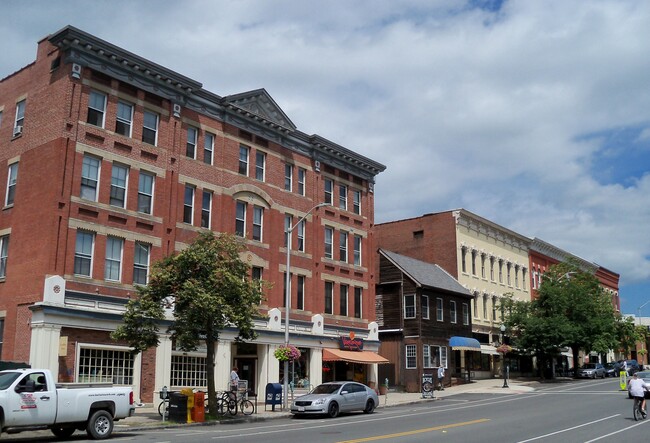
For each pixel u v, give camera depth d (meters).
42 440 19.12
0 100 31.80
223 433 21.00
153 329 26.11
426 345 49.47
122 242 29.81
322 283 41.44
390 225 62.31
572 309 59.31
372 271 46.19
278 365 36.91
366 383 44.38
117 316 28.31
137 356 29.14
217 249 27.61
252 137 37.78
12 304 27.55
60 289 26.66
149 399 29.52
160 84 32.34
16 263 28.00
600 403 33.62
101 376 27.81
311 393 29.56
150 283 26.39
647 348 104.44
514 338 59.53
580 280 65.31
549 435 20.41
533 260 71.56
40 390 18.38
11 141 30.34
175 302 26.44
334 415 28.20
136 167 30.73
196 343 26.44
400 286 50.47
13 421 17.69
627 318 73.31
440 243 58.72
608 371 66.56
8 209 29.39
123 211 29.83
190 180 33.44
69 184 27.86
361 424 24.52
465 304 55.81
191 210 33.50
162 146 32.19
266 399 30.70
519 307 59.25
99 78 29.72
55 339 26.17
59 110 28.19
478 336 58.34
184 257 26.44
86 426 19.30
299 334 38.59
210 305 25.50
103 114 29.83
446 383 50.59
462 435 20.41
